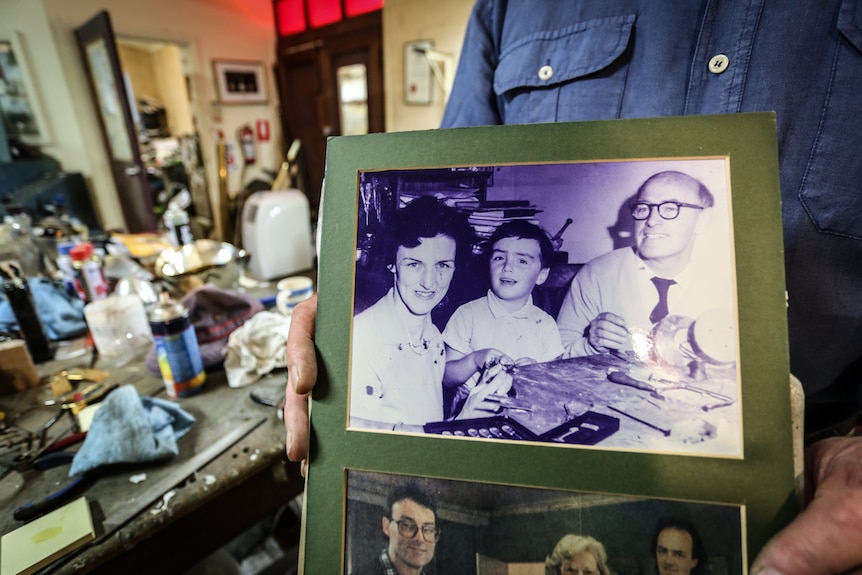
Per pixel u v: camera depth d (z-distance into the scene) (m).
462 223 0.37
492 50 0.67
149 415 0.69
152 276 1.31
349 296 0.38
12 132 2.72
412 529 0.34
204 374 0.84
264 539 1.18
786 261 0.45
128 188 2.96
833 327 0.46
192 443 0.69
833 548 0.27
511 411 0.34
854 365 0.47
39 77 2.79
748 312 0.32
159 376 0.89
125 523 0.55
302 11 3.69
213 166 3.86
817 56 0.43
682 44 0.49
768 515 0.30
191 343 0.80
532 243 0.35
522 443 0.33
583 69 0.55
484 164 0.36
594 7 0.55
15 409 0.79
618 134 0.34
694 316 0.32
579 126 0.35
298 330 0.41
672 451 0.31
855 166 0.42
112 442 0.63
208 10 3.57
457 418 0.35
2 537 0.52
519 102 0.62
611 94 0.54
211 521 0.65
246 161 4.14
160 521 0.56
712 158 0.33
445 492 0.34
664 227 0.33
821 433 0.53
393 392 0.36
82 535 0.52
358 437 0.36
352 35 3.35
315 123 4.04
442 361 0.36
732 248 0.32
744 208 0.32
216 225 3.97
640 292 0.33
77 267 1.11
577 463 0.32
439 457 0.34
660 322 0.33
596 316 0.34
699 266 0.33
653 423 0.32
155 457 0.63
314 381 0.36
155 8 3.25
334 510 0.35
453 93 0.72
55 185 2.30
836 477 0.30
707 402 0.32
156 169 3.86
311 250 1.63
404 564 0.34
